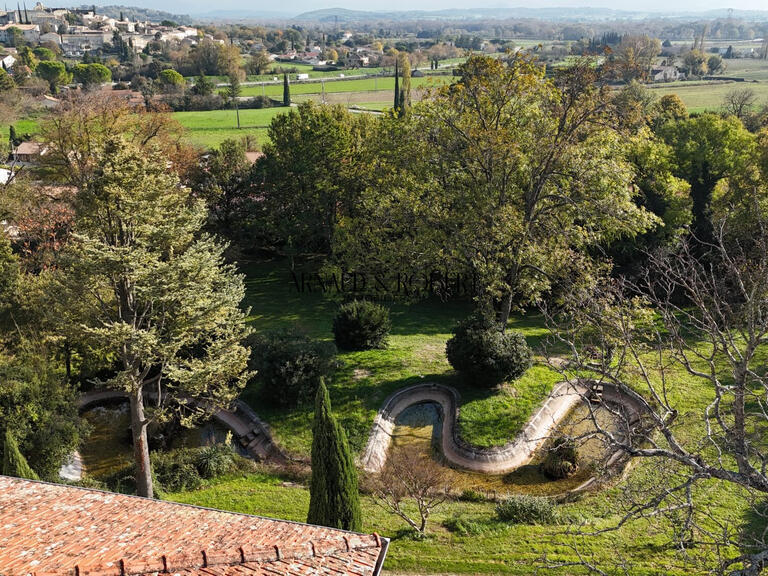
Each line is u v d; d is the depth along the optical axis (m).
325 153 49.62
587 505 23.28
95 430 31.75
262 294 49.81
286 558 10.63
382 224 36.81
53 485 13.93
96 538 10.97
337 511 17.36
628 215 32.09
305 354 32.09
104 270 22.30
